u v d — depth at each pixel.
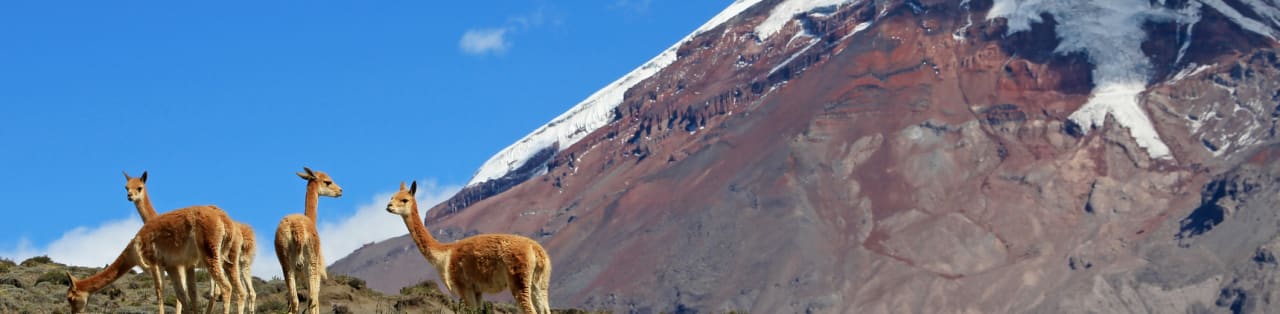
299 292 44.09
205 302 40.53
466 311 36.06
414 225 36.38
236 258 34.62
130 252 34.88
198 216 34.03
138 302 42.41
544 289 35.50
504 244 35.12
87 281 34.84
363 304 44.62
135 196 39.31
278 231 35.53
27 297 42.00
